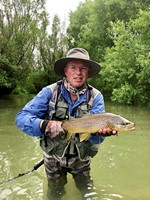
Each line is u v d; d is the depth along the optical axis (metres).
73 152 1.23
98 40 9.24
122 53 5.95
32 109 1.20
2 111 4.55
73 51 1.21
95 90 1.27
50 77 10.62
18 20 8.14
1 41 7.83
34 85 10.55
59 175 1.30
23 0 8.10
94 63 1.20
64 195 1.25
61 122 1.11
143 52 5.47
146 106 5.47
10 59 8.10
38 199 1.23
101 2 8.70
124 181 1.46
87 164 1.30
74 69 1.19
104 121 1.07
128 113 4.30
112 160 1.83
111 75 6.42
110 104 5.97
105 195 1.27
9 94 9.55
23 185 1.39
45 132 1.12
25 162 1.77
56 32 10.55
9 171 1.60
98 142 1.21
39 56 10.52
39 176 1.52
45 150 1.25
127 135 2.59
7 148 2.12
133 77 5.91
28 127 1.15
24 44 8.39
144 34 5.71
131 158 1.89
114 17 8.45
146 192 1.32
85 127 1.08
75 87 1.20
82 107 1.21
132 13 7.75
